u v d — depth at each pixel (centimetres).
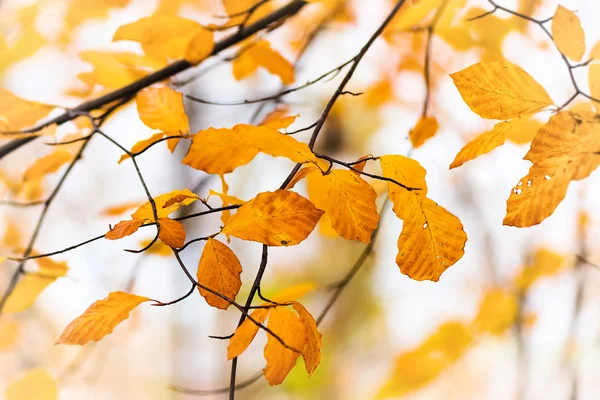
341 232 112
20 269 135
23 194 175
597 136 113
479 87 114
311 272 356
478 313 200
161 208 115
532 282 194
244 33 133
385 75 169
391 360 280
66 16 139
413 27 143
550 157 114
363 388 326
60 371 164
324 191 119
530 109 114
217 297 113
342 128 226
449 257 113
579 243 176
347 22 151
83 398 165
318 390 338
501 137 114
